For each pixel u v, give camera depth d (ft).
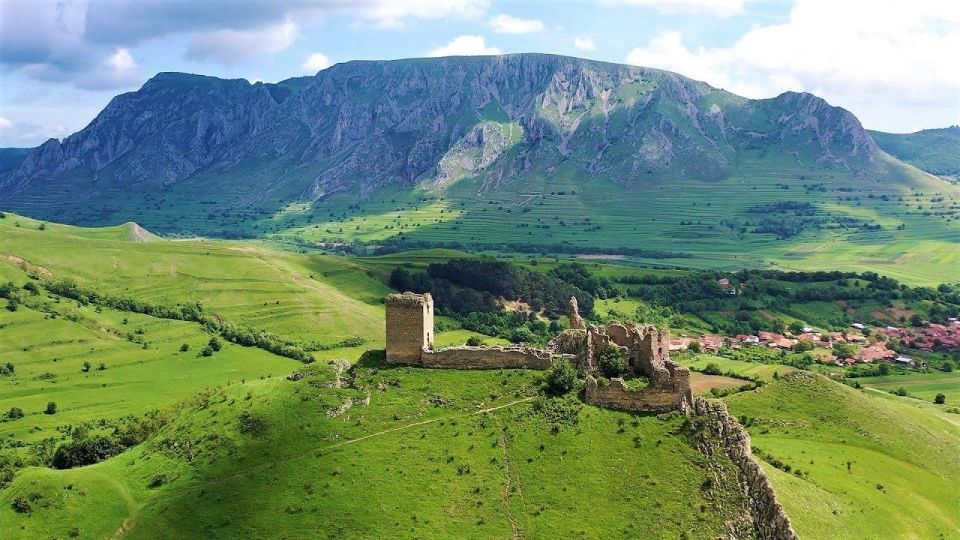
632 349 450.71
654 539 348.38
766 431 598.34
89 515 406.21
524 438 403.95
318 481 397.60
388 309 474.90
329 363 497.46
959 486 539.29
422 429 422.00
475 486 382.83
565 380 433.07
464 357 466.70
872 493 487.20
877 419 617.62
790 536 351.25
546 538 352.90
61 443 629.92
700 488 368.68
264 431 437.17
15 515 405.59
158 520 396.16
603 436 398.21
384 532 364.99
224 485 406.62
